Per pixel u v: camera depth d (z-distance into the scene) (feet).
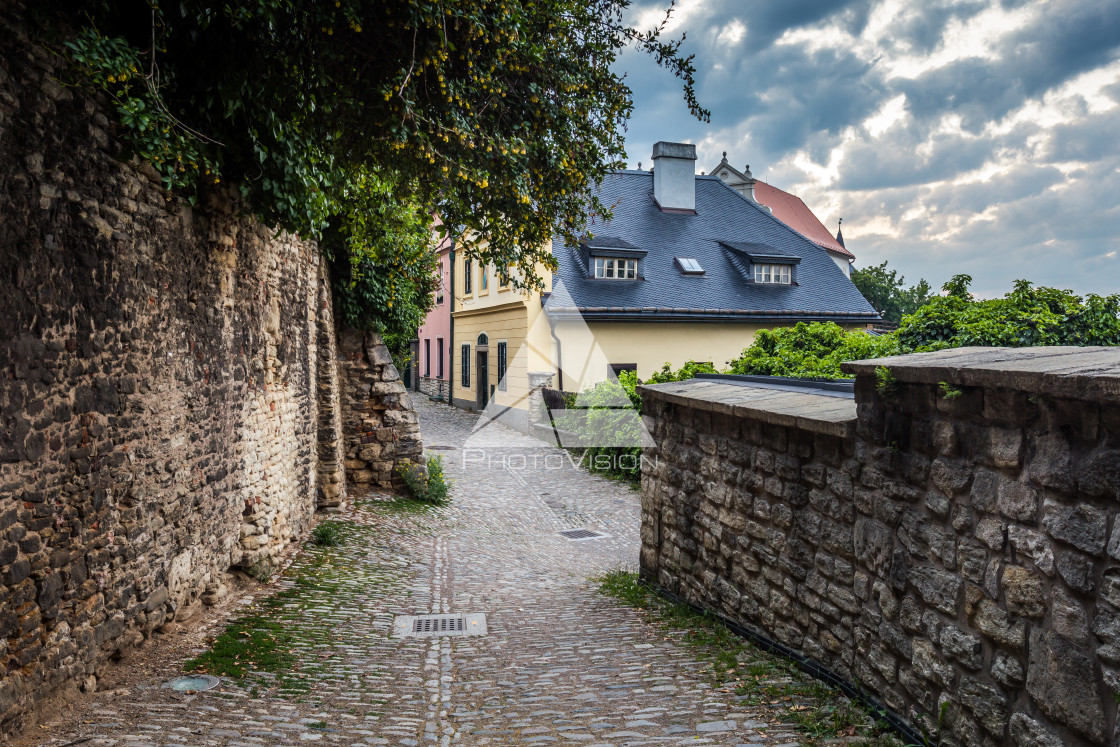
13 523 10.74
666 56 20.18
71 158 12.12
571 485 44.11
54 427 11.80
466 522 35.78
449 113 17.54
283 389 26.71
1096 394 6.90
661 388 21.72
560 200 22.53
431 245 42.32
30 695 11.06
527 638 18.29
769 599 15.96
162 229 15.85
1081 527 7.59
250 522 22.47
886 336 35.45
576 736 11.53
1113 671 7.14
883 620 11.66
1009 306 27.84
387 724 12.39
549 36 19.20
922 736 10.36
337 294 39.01
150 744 10.52
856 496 12.51
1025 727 8.45
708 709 12.34
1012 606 8.70
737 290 73.46
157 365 15.65
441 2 15.08
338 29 15.51
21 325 10.91
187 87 15.11
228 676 14.26
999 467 8.95
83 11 11.70
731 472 17.75
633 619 19.67
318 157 18.83
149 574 15.31
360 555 27.99
